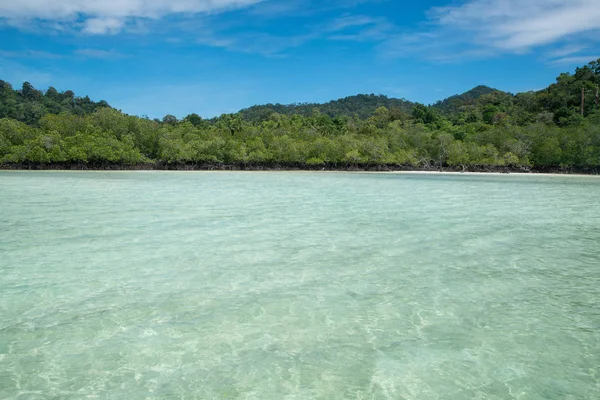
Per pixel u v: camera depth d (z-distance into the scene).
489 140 84.94
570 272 10.66
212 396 5.28
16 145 70.38
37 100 150.12
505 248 13.30
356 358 6.25
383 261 11.48
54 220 17.30
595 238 15.05
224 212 20.28
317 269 10.64
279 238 14.30
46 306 8.02
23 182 39.88
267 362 6.11
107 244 13.14
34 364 5.98
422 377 5.76
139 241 13.61
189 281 9.59
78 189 32.53
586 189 39.34
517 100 128.50
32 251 12.19
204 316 7.64
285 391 5.40
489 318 7.71
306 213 20.33
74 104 158.62
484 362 6.18
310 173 73.00
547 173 76.25
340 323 7.43
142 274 10.06
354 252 12.44
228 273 10.23
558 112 100.06
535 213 21.39
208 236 14.51
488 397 5.33
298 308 8.08
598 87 104.50
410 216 19.69
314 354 6.35
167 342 6.66
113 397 5.24
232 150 81.56
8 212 19.45
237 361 6.13
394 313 7.89
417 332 7.11
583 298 8.79
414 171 82.56
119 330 7.05
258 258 11.62
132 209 20.89
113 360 6.11
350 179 53.94
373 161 83.06
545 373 5.91
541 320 7.66
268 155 82.00
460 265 11.20
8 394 5.28
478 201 27.02
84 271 10.27
